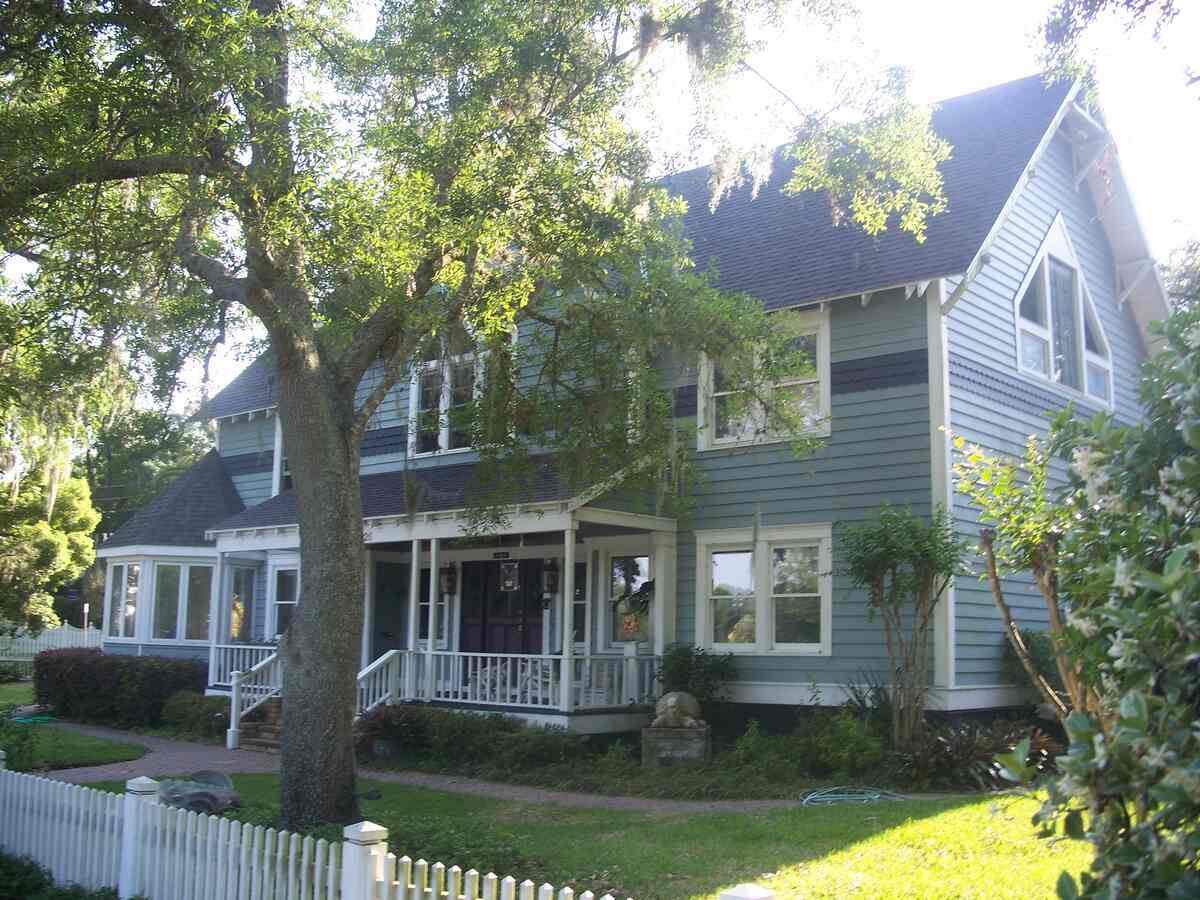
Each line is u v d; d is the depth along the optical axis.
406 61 11.66
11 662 33.88
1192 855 3.25
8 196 11.27
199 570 24.81
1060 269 18.53
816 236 17.47
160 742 19.33
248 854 6.92
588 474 14.26
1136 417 20.22
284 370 10.23
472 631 21.20
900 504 14.94
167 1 10.77
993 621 15.30
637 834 10.04
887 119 12.36
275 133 10.65
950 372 15.05
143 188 13.03
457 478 19.38
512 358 14.68
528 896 5.23
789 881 7.93
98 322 13.00
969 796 11.65
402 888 5.79
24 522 30.78
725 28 12.16
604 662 16.64
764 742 14.51
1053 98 17.61
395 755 16.53
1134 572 3.53
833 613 15.44
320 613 9.77
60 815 8.75
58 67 11.75
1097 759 3.22
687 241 13.11
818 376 15.93
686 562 17.14
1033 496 6.34
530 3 11.88
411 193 11.35
